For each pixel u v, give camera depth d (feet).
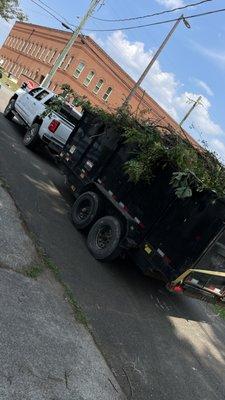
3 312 16.60
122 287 26.35
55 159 43.70
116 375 17.83
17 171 35.55
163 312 26.96
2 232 22.49
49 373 15.19
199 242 22.38
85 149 33.45
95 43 165.58
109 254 26.66
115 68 168.86
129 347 20.52
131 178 26.53
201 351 25.07
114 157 30.09
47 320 17.95
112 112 31.81
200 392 20.65
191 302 32.19
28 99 50.85
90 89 170.40
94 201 29.35
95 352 18.28
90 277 24.94
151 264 24.70
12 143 44.45
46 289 20.08
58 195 35.45
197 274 23.59
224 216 21.59
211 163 25.44
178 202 24.29
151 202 25.91
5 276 18.92
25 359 15.03
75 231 29.91
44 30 202.18
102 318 21.40
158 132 27.78
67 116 44.42
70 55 168.55
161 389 18.90
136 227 26.23
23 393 13.55
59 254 24.97
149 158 25.99
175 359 22.20
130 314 23.71
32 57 204.13
